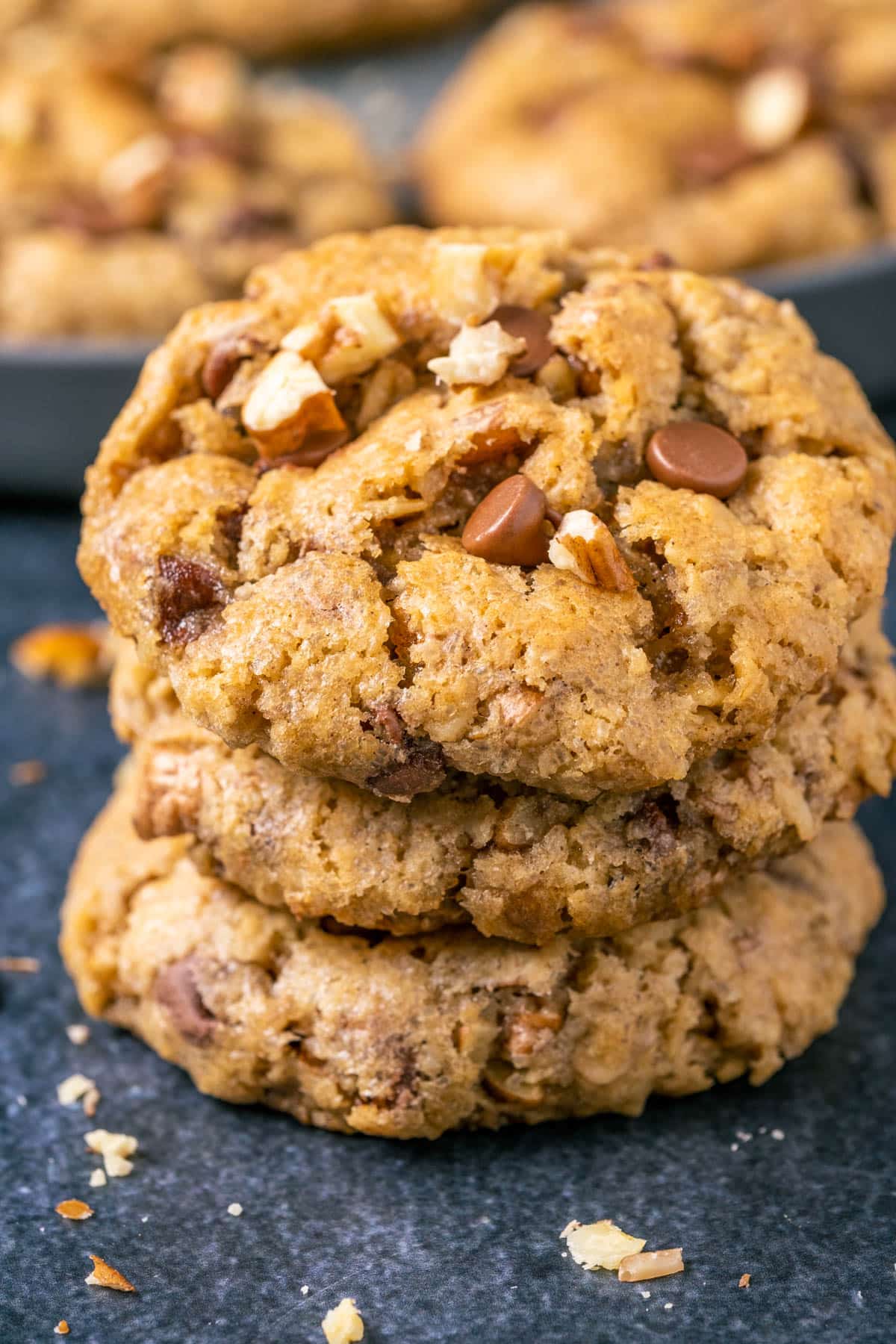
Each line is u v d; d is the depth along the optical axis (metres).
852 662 0.30
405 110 0.64
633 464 0.29
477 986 0.29
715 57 0.53
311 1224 0.28
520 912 0.28
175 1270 0.28
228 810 0.29
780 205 0.48
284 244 0.47
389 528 0.28
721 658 0.28
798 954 0.30
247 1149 0.29
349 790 0.28
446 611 0.27
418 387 0.29
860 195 0.49
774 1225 0.28
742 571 0.28
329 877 0.28
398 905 0.28
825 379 0.30
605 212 0.48
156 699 0.30
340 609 0.27
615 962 0.29
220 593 0.28
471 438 0.28
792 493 0.28
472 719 0.27
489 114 0.54
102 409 0.43
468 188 0.52
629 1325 0.27
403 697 0.27
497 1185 0.29
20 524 0.44
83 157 0.49
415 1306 0.27
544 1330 0.27
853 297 0.44
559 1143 0.29
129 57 0.53
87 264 0.46
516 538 0.28
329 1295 0.27
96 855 0.32
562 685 0.27
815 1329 0.27
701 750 0.27
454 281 0.29
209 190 0.47
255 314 0.30
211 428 0.29
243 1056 0.29
